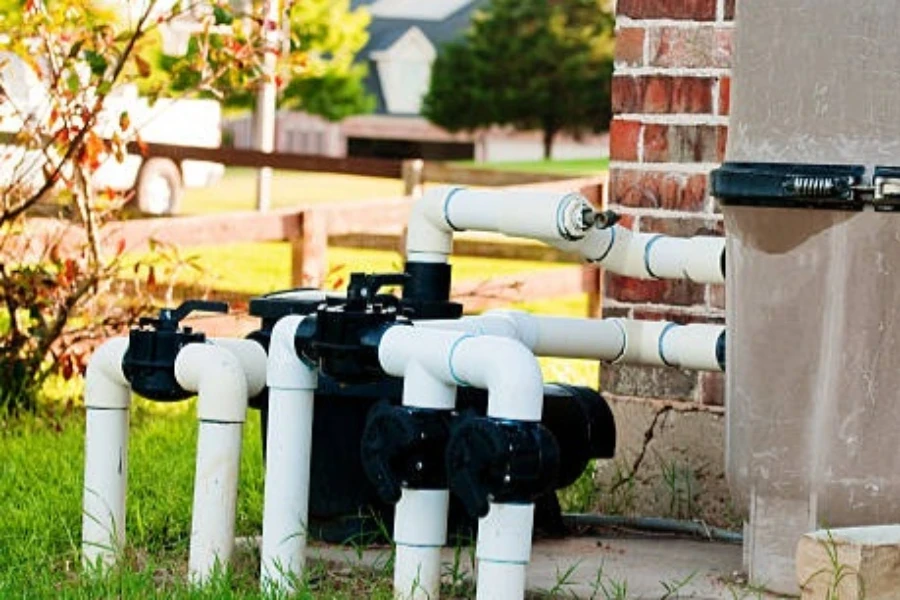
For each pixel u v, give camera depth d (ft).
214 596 21.68
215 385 22.49
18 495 27.84
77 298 36.06
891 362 21.35
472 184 70.03
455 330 21.91
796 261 21.36
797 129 21.21
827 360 21.47
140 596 22.00
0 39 47.39
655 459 27.71
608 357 25.44
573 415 25.17
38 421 34.96
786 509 22.03
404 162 63.26
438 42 201.16
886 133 20.92
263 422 25.18
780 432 21.79
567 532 25.91
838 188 20.89
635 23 27.53
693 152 27.25
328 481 24.61
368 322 21.62
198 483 22.65
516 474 20.08
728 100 27.02
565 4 178.09
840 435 21.53
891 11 20.84
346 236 64.28
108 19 36.45
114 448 23.62
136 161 79.82
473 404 24.12
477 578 21.27
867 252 21.12
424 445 21.01
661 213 27.45
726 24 27.02
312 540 24.86
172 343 22.86
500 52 179.42
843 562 20.16
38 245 41.98
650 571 23.59
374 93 198.59
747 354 21.85
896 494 21.63
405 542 21.40
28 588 22.79
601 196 52.16
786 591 22.11
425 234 24.32
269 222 48.11
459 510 24.58
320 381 24.40
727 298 22.18
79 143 35.09
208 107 84.12
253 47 36.09
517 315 24.63
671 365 25.44
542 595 22.41
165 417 35.55
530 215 23.58
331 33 139.03
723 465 27.12
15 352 35.99
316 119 195.00
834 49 20.99
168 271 38.83
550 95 178.29
